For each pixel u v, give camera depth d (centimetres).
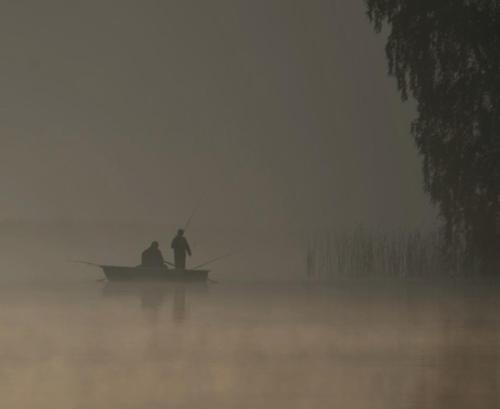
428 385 5616
